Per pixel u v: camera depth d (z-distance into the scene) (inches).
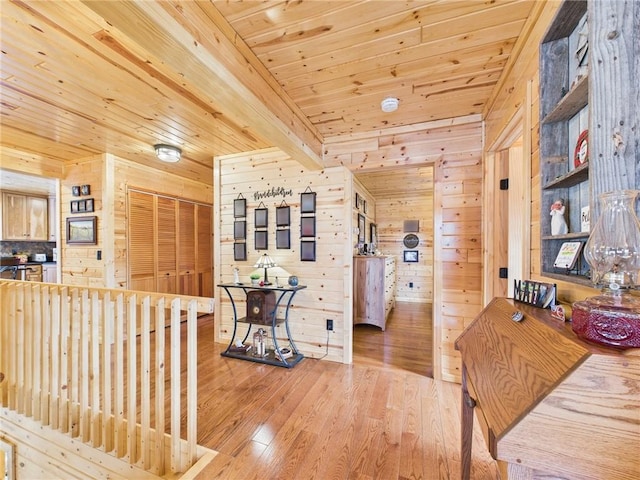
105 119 101.7
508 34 61.8
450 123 101.5
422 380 99.2
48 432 80.1
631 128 30.6
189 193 187.2
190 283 186.2
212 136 116.6
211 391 92.0
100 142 123.4
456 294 99.7
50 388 80.0
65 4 52.7
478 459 62.3
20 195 211.2
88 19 56.2
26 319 84.3
